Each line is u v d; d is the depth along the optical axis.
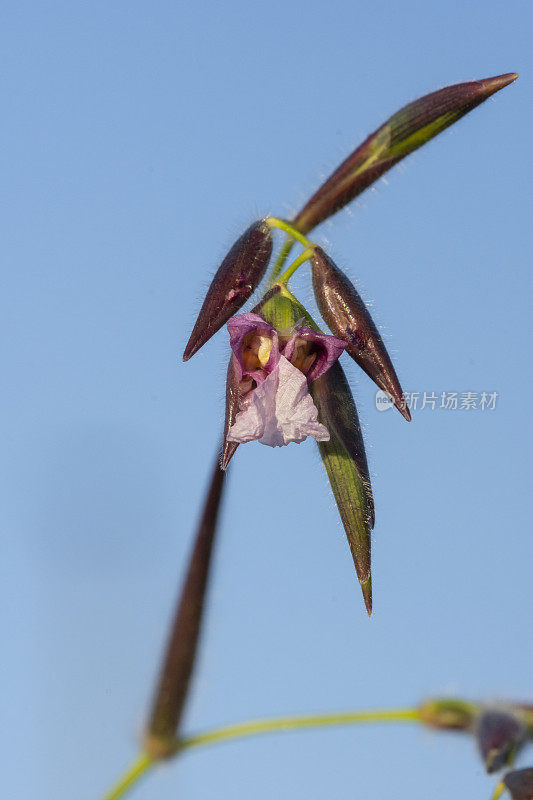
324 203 0.34
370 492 0.32
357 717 0.33
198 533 0.34
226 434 0.31
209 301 0.32
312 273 0.32
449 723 0.33
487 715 0.33
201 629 0.33
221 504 0.34
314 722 0.33
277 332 0.32
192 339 0.32
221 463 0.32
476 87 0.34
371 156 0.34
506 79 0.34
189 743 0.33
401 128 0.34
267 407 0.31
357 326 0.32
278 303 0.32
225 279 0.32
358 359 0.32
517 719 0.33
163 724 0.33
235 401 0.31
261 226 0.32
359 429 0.32
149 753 0.33
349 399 0.32
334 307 0.32
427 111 0.34
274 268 0.33
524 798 0.32
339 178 0.34
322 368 0.32
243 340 0.32
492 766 0.33
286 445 0.31
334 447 0.32
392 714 0.33
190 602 0.34
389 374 0.32
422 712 0.33
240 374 0.31
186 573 0.34
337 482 0.32
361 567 0.32
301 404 0.31
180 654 0.33
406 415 0.32
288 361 0.31
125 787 0.33
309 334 0.32
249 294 0.32
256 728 0.33
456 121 0.34
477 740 0.33
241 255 0.32
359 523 0.32
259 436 0.31
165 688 0.33
